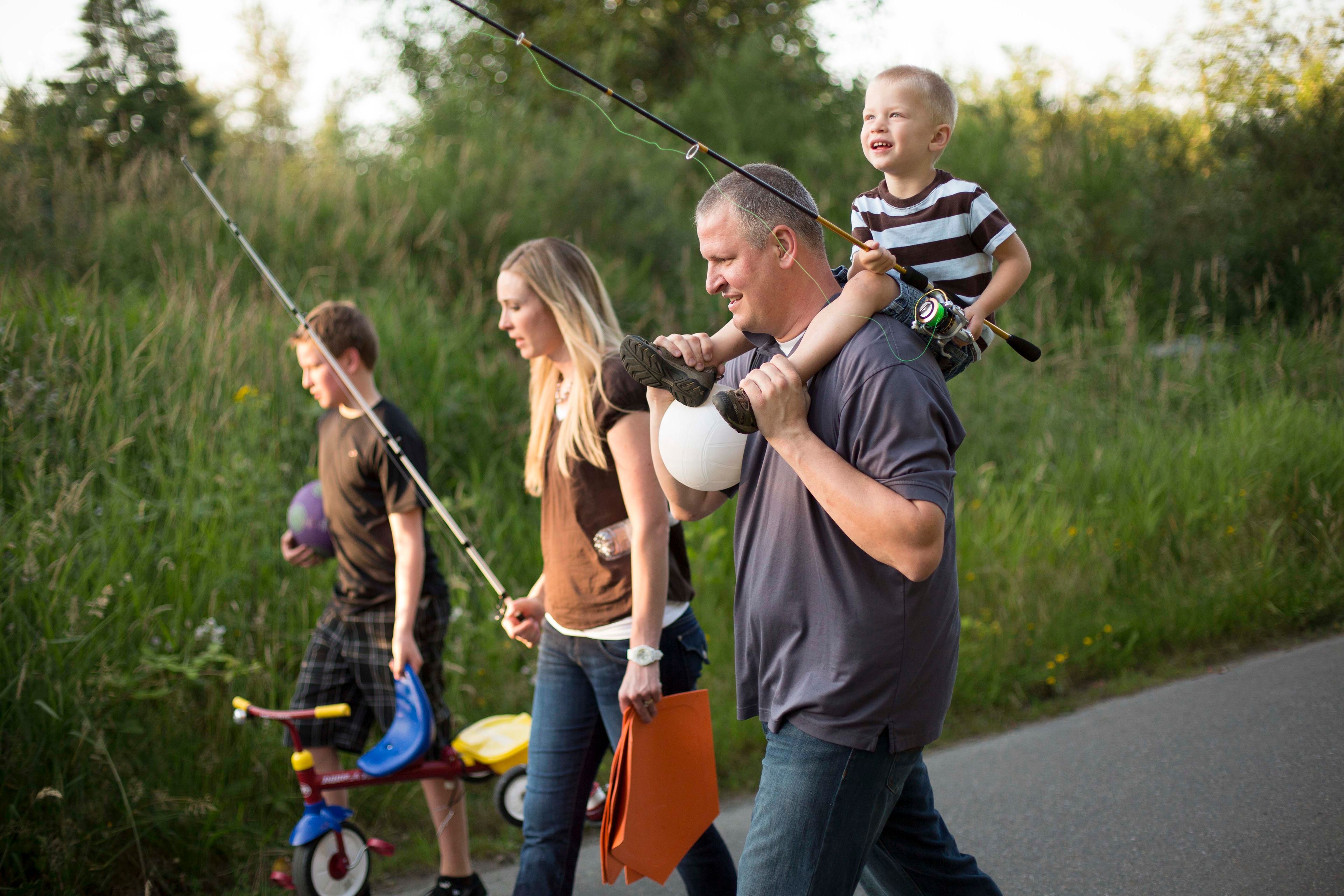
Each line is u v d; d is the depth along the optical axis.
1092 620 5.36
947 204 2.42
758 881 1.94
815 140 11.59
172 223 6.84
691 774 2.53
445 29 15.97
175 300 5.69
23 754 3.23
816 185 11.02
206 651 3.85
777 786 1.96
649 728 2.49
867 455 1.81
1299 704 4.37
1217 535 5.90
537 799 2.75
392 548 3.29
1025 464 6.98
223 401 5.13
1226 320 9.28
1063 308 9.48
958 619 2.01
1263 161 9.96
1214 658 5.22
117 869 3.29
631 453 2.59
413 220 7.85
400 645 3.17
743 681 2.11
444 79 15.25
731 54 14.79
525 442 6.05
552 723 2.77
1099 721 4.52
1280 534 5.99
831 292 2.01
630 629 2.66
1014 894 3.16
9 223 6.42
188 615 4.02
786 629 1.97
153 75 8.78
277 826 3.63
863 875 2.34
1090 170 10.81
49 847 3.11
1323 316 8.53
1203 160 10.73
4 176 6.71
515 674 4.57
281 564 4.45
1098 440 7.20
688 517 2.30
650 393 2.24
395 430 3.26
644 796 2.45
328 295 6.84
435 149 9.02
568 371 2.79
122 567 3.93
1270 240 9.38
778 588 1.97
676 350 2.09
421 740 3.10
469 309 7.20
